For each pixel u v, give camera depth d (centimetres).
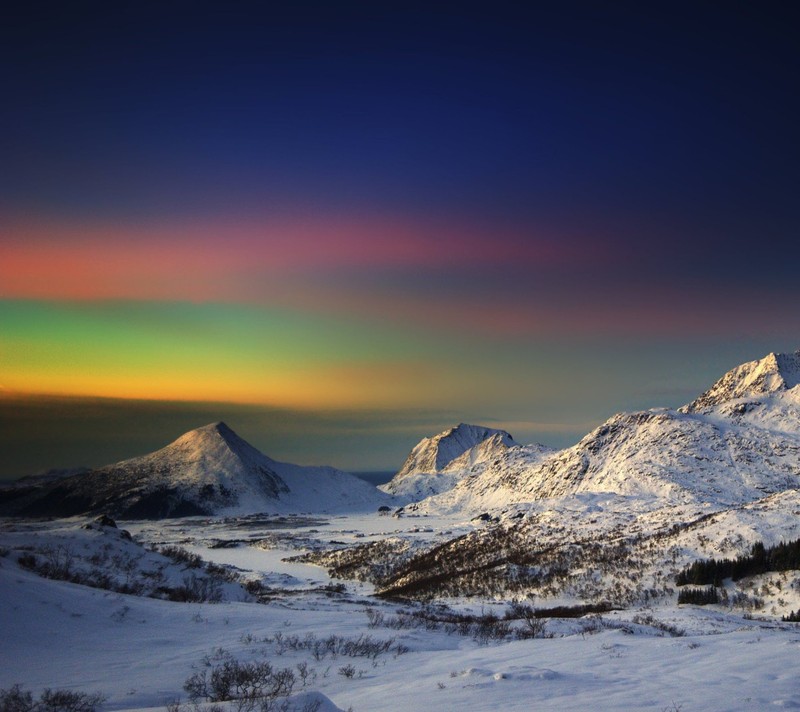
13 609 2972
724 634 3303
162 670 2248
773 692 1462
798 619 6112
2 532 6100
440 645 2986
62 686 1998
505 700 1425
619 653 2323
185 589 5059
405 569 16125
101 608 3322
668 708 1277
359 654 2530
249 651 2611
